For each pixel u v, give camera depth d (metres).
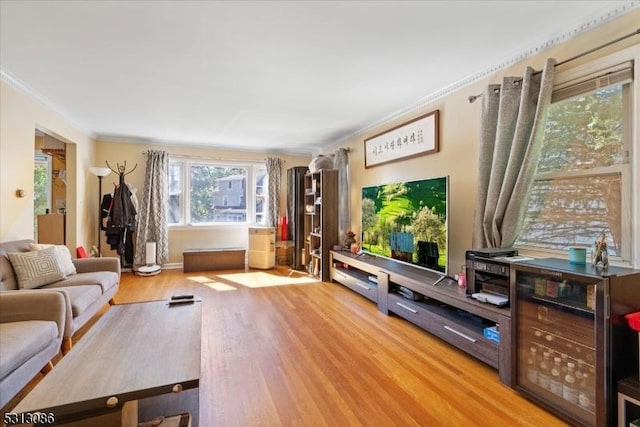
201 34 2.12
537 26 2.05
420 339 2.55
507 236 2.29
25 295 1.95
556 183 2.19
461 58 2.48
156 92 3.17
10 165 2.80
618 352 1.43
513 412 1.65
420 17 1.94
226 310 3.26
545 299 1.76
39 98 3.23
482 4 1.82
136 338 1.70
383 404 1.71
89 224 4.76
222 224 5.84
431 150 3.22
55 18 1.93
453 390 1.84
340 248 4.58
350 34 2.13
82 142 4.50
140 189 5.28
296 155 6.33
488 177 2.46
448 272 2.71
